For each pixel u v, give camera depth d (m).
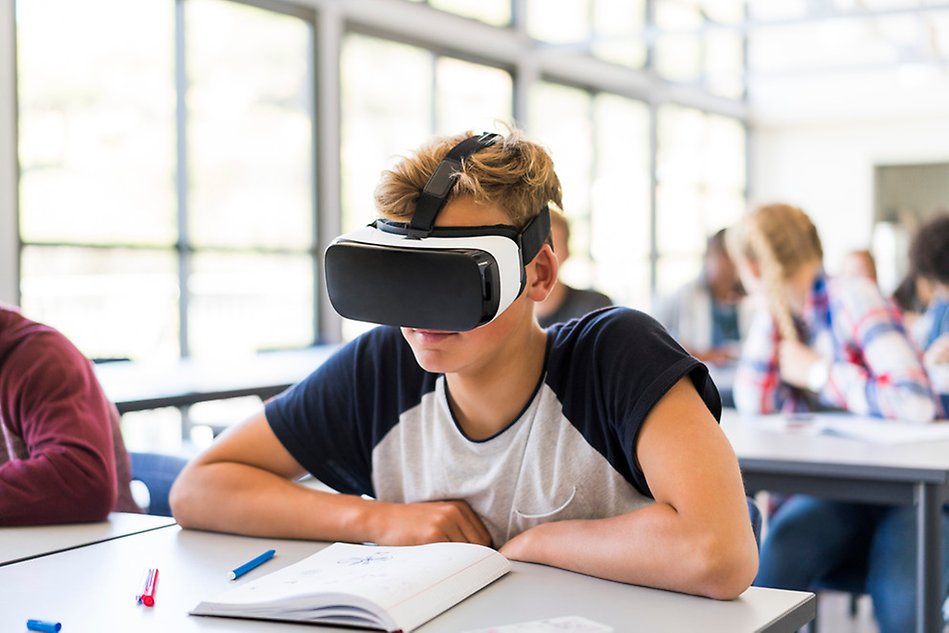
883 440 2.55
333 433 1.59
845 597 3.84
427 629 1.08
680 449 1.27
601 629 1.07
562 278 3.47
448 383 1.47
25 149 4.16
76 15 4.38
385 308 1.26
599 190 8.71
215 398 3.61
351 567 1.24
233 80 5.23
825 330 2.96
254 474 1.56
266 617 1.12
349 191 6.07
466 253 1.21
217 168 5.16
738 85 9.84
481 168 1.28
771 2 9.66
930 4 6.91
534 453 1.42
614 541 1.26
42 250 4.27
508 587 1.23
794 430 2.74
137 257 4.75
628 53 8.80
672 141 9.84
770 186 11.45
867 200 11.09
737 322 4.83
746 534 1.21
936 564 2.25
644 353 1.36
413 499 1.53
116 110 4.61
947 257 3.39
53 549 1.48
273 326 5.54
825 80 10.78
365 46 6.17
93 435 1.71
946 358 3.34
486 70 7.20
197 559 1.40
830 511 2.56
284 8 5.47
